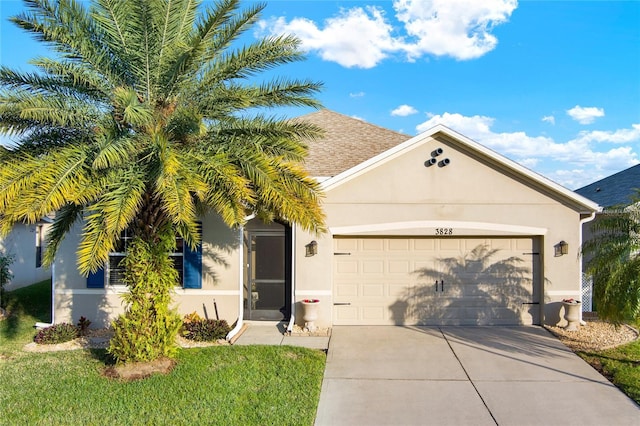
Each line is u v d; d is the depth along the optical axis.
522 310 12.05
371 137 17.19
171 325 8.92
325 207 11.91
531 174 11.61
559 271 11.82
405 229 11.89
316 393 7.68
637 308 8.25
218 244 12.57
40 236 21.84
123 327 8.57
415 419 6.86
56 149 8.09
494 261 12.09
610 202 16.53
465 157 11.88
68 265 12.65
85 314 12.61
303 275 11.86
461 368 8.95
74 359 9.63
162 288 8.79
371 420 6.82
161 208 8.18
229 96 8.55
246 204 9.44
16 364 9.34
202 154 8.37
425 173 11.90
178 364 8.95
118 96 7.74
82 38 8.16
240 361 9.23
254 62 8.85
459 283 12.12
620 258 8.64
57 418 6.80
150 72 8.47
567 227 11.83
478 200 11.89
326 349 10.24
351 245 12.17
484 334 11.23
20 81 8.12
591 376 8.49
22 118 7.61
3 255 17.66
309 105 9.41
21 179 7.06
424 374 8.66
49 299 17.05
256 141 9.09
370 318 12.14
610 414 6.98
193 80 8.84
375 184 11.92
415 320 12.13
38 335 11.12
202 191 7.35
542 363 9.18
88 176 7.46
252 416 6.80
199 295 12.56
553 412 7.06
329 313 11.85
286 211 8.23
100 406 7.19
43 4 7.78
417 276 12.15
